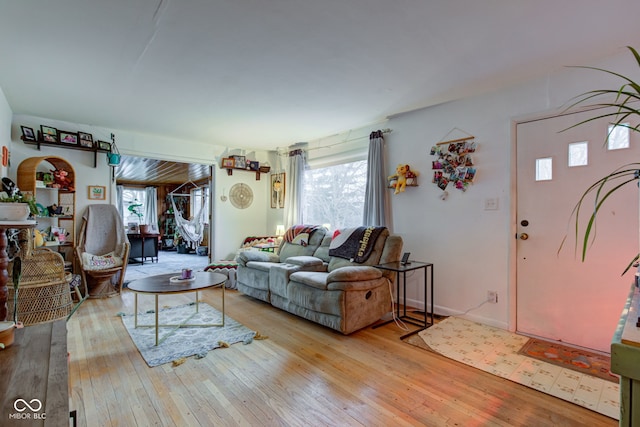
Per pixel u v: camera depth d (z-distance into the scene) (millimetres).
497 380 1979
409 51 2168
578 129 2422
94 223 4086
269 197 5684
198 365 2170
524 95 2672
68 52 2182
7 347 977
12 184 2822
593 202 2357
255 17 1784
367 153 4039
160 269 6152
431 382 1960
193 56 2238
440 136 3215
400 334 2721
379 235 3312
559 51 2172
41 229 3725
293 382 1959
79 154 4031
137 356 2291
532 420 1603
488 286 2881
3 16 1767
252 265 3740
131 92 2904
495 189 2836
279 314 3273
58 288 2941
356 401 1766
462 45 2088
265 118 3678
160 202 10047
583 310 2400
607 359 2225
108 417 1612
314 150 4832
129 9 1714
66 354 950
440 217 3219
